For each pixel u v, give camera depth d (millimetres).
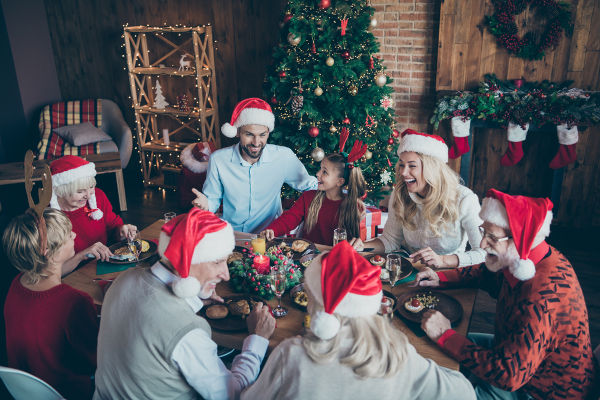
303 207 2688
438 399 1145
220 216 3072
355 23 3482
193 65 5117
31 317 1530
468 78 4082
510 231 1473
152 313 1294
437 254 2186
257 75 5191
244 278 2029
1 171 4332
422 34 4207
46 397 1490
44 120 5066
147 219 4531
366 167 3701
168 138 5234
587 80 3768
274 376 1178
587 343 1462
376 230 3279
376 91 3562
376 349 1090
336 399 1099
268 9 5012
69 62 5531
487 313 2998
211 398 1335
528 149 4172
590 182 3959
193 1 5000
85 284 2033
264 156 2795
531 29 3785
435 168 2049
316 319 1095
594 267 3512
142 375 1286
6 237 1505
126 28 4926
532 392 1569
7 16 4848
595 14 3594
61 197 2371
